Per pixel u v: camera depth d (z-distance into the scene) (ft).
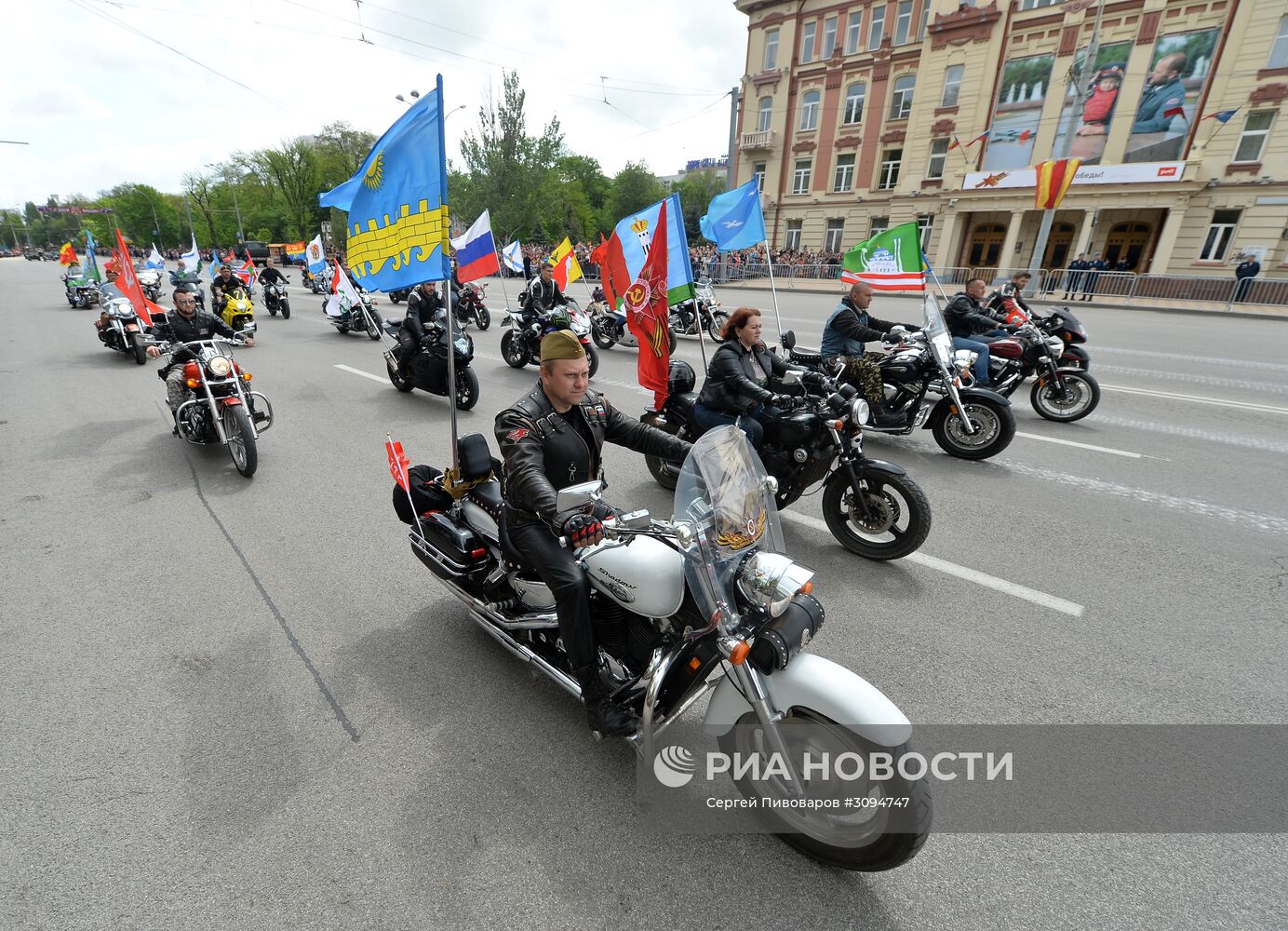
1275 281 64.18
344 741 8.81
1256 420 25.26
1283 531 15.56
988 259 98.89
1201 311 63.62
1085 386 24.77
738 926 6.43
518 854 7.18
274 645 10.87
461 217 140.77
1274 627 11.65
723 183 201.46
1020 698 9.77
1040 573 13.52
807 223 114.62
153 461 19.58
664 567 7.15
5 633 11.09
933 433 21.43
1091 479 18.93
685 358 38.86
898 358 20.62
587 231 215.92
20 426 22.95
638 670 8.11
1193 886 6.89
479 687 9.91
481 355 38.68
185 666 10.32
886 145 102.94
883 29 99.50
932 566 13.85
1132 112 81.66
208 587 12.64
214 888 6.75
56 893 6.68
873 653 10.83
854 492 13.89
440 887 6.79
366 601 12.21
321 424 24.02
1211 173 77.87
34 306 65.41
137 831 7.40
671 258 17.17
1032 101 88.02
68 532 14.92
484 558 10.05
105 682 9.89
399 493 11.60
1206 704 9.68
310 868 6.98
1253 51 73.92
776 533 7.82
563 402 8.57
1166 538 15.14
